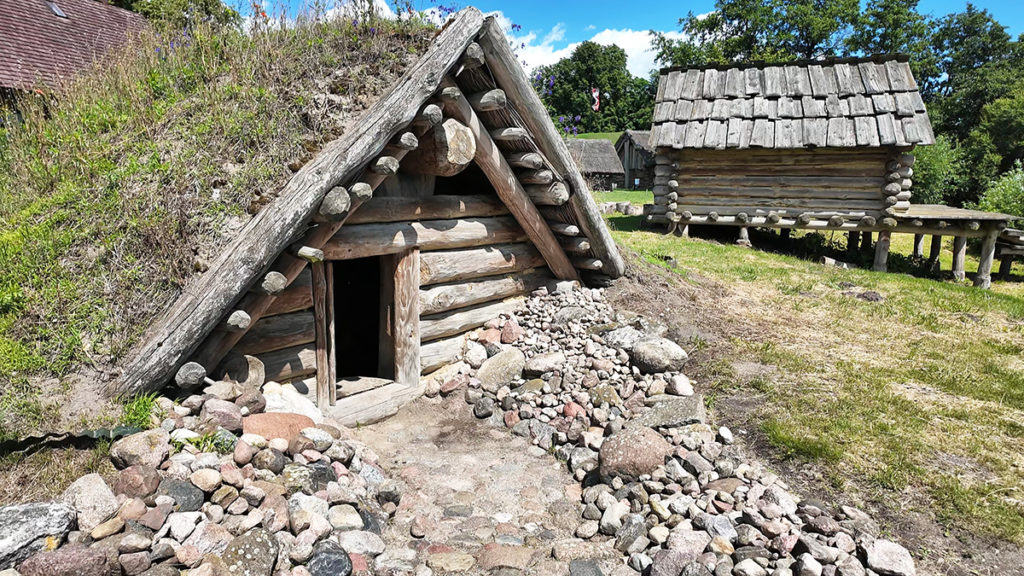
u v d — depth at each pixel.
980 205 17.34
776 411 4.40
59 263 3.60
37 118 5.43
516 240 6.14
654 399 4.61
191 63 5.41
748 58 35.72
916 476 3.57
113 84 5.53
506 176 5.33
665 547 3.02
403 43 5.12
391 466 4.06
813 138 10.73
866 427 4.15
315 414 4.09
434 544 3.15
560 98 59.44
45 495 2.60
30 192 4.40
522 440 4.59
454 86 4.57
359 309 6.88
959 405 4.60
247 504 2.80
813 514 3.11
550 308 6.09
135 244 3.66
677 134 11.84
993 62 42.84
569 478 4.01
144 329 3.37
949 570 2.85
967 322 7.11
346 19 5.32
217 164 4.09
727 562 2.83
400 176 4.96
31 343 3.22
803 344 5.95
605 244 6.34
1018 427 4.22
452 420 4.91
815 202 11.43
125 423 2.99
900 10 35.12
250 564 2.49
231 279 3.41
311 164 3.94
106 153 4.35
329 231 4.06
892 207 10.83
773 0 35.75
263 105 4.46
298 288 4.26
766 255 10.73
